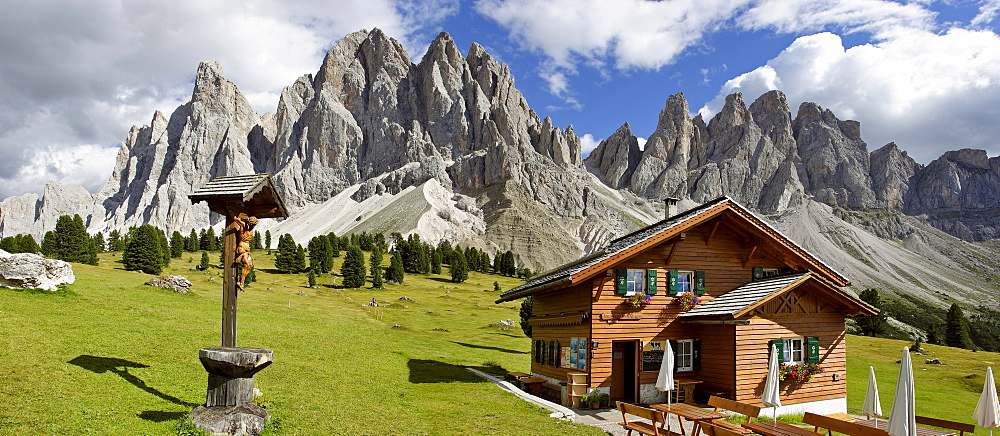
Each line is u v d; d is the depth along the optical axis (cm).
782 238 2820
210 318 3469
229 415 1374
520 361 4388
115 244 13925
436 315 8144
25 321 2292
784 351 2541
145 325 2761
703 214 2692
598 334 2577
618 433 1972
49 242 9100
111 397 1519
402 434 1581
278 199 1619
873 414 1827
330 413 1716
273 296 7500
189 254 14700
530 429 1827
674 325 2695
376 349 3681
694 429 1730
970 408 3841
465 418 1950
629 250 2570
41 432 1192
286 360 2678
